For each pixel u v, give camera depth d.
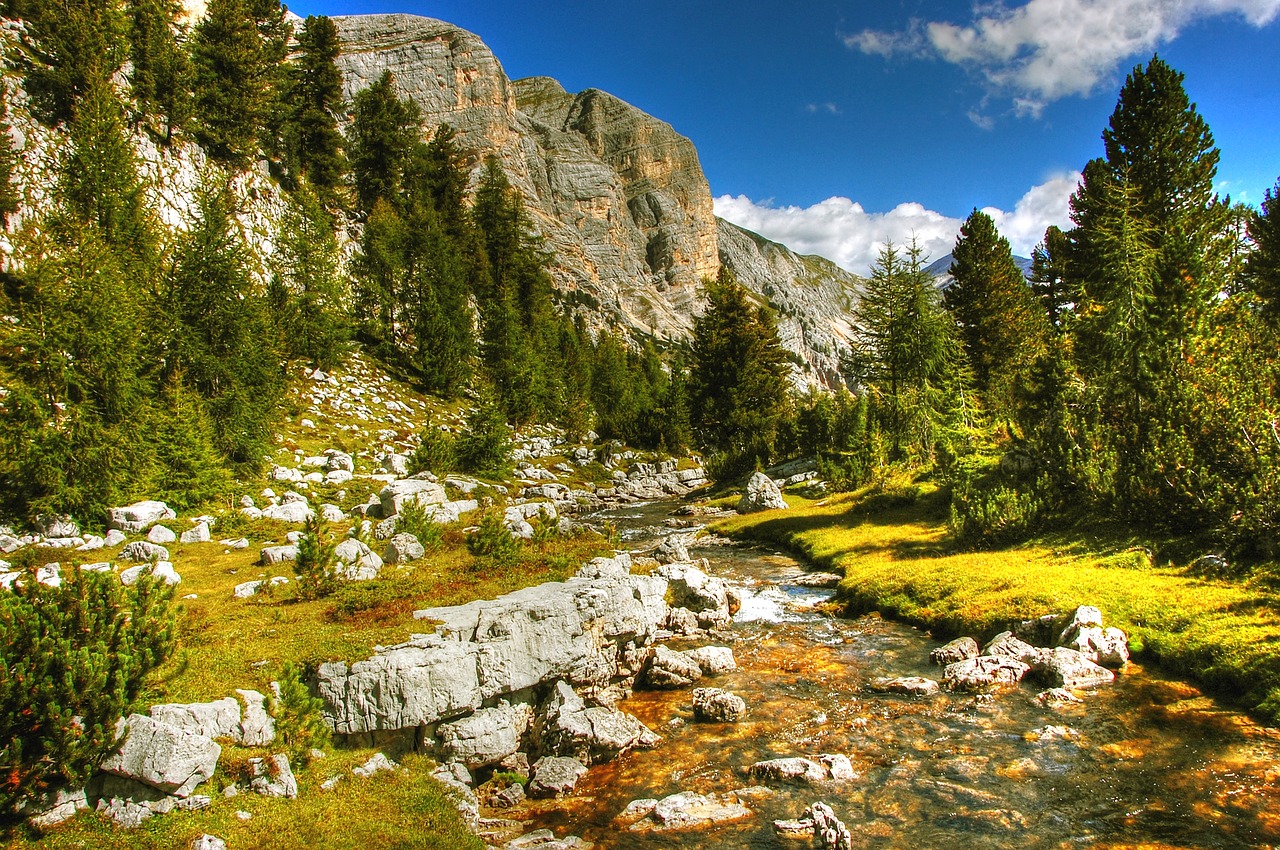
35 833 8.23
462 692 12.51
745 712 15.51
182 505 26.95
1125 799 11.09
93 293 28.09
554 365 91.75
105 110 42.41
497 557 18.94
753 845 10.29
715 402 70.75
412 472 41.19
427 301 69.69
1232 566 18.88
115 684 9.32
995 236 61.69
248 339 39.00
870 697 16.05
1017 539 25.80
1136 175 45.97
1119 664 16.25
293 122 74.88
